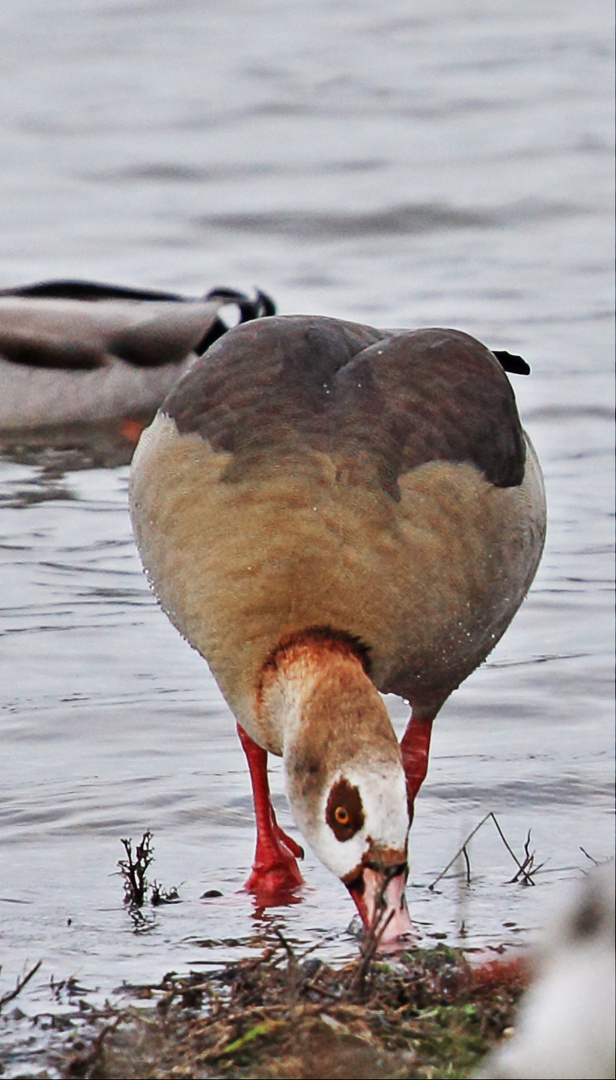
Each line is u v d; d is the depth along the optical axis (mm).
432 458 10852
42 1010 8898
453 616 10773
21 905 10398
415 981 8695
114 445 20234
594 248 26516
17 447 20016
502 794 12086
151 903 10492
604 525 17031
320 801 9328
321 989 8484
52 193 29422
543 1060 6965
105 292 22609
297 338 11398
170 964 9562
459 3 42375
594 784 12195
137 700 13484
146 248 26844
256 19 40750
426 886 10672
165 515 10859
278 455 10641
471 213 28266
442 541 10641
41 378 21188
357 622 10344
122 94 34875
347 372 11180
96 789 12062
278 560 10336
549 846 11297
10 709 13242
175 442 11039
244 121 33188
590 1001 6895
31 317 21406
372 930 8750
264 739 10320
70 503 17516
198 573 10555
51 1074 8078
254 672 10203
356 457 10633
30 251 26562
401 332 11992
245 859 11250
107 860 11094
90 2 42062
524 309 23516
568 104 34250
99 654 14219
